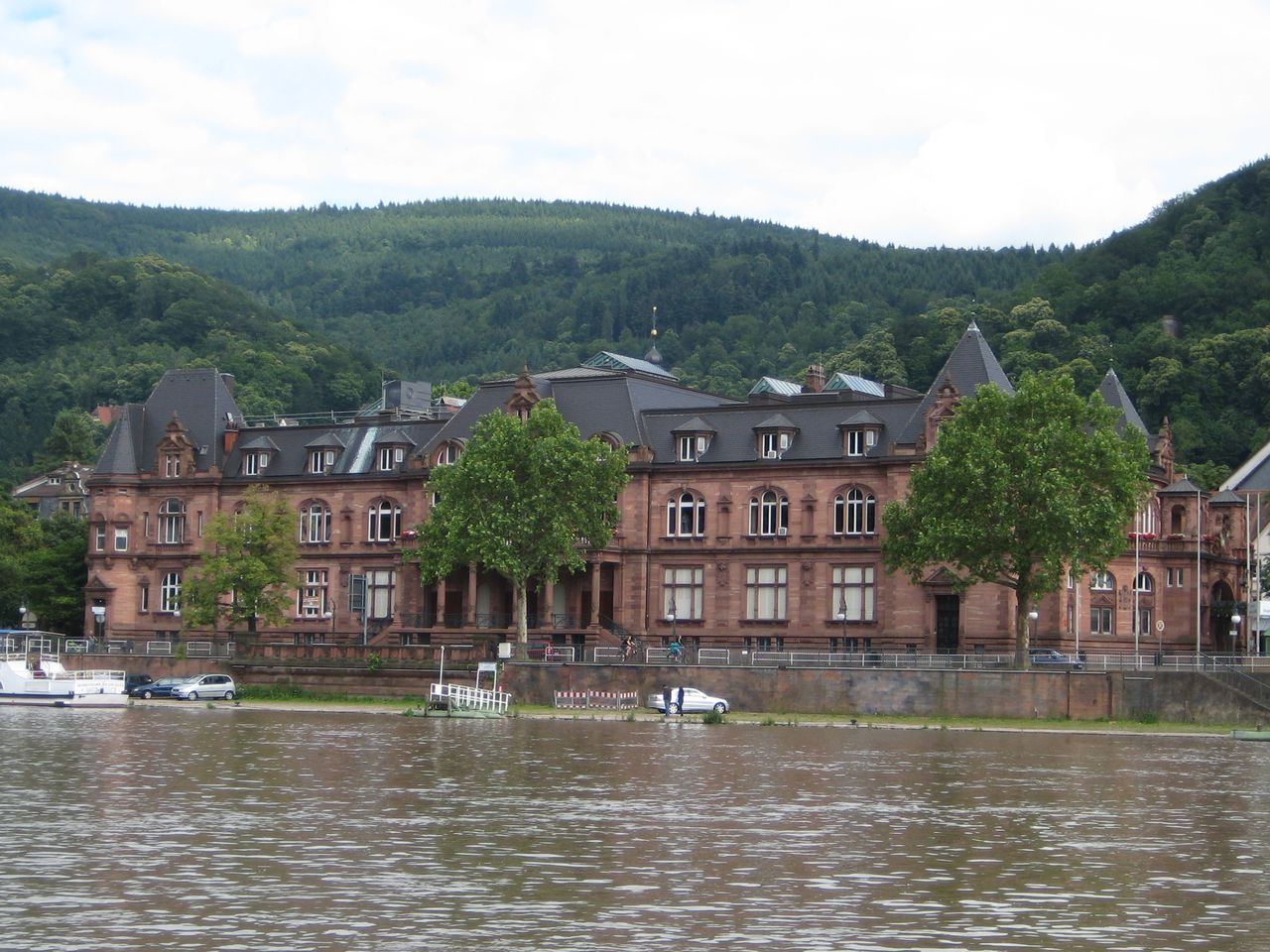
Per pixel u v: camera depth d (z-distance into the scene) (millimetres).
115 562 166125
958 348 141250
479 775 72562
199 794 64000
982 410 121625
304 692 138250
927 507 119562
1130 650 140875
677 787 69062
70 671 135125
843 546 140625
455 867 48625
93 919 41156
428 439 159500
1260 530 160875
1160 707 113938
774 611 143250
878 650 138625
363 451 161000
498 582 151500
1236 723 112375
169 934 39781
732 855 51531
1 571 172500
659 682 124812
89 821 56406
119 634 165750
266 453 163875
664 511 147375
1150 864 51438
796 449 143625
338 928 40594
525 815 59375
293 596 160750
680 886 46438
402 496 157125
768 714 120625
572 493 135500
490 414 143000
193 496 165250
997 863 51125
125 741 88812
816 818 60125
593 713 119625
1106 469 118125
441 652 133500
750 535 144250
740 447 145625
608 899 44344
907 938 40562
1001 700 116375
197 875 46812
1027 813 62906
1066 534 115688
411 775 72125
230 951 38312
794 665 122812
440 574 136625
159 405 171000
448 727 104938
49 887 44844
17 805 60125
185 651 143000
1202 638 148250
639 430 148625
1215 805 66312
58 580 173750
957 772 78312
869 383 181750
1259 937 41281
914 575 124000
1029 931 41562
